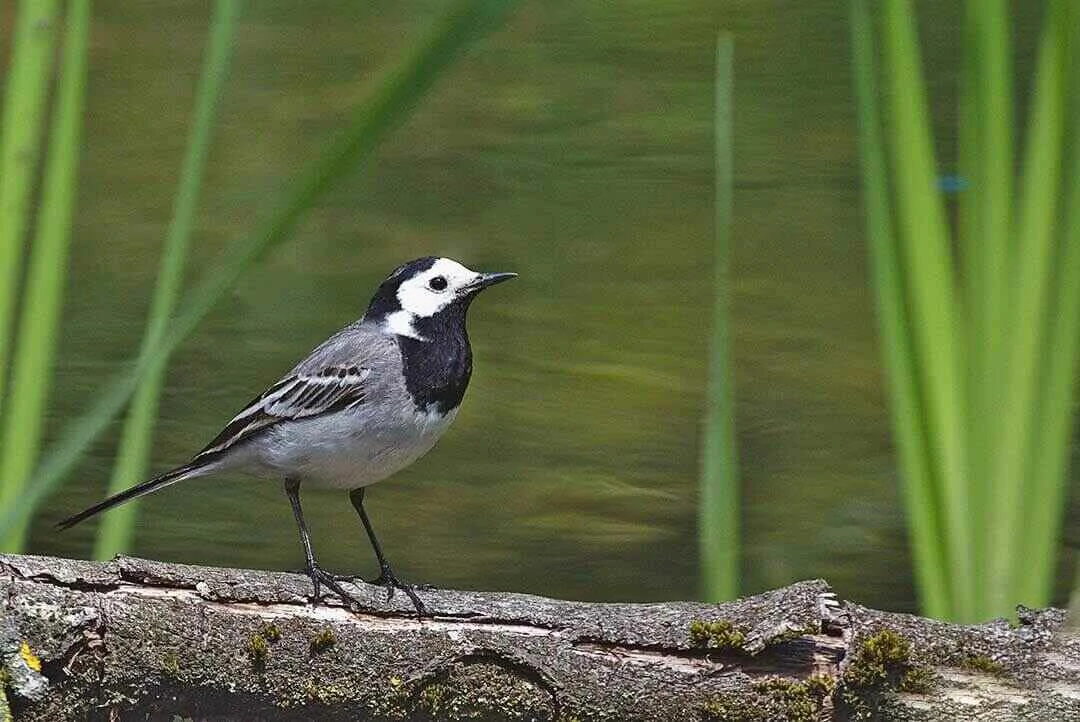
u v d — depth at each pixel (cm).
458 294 1015
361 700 747
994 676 730
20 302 1633
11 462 773
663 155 2330
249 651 744
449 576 1296
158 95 2453
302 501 1431
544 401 1678
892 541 1361
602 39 2688
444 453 1548
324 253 2012
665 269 2008
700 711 742
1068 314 754
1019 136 1727
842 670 732
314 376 971
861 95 777
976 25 761
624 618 765
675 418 1619
